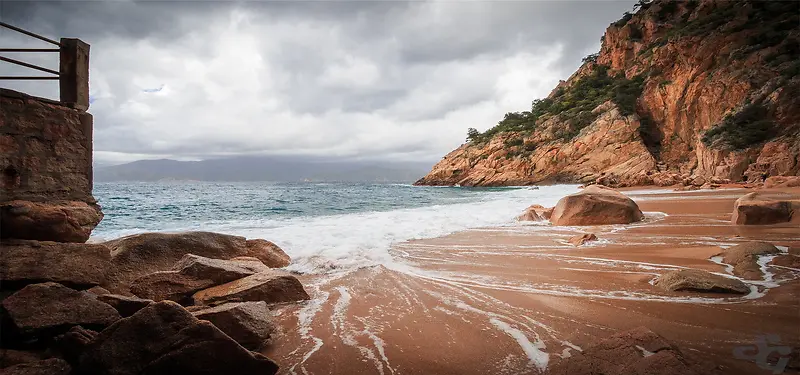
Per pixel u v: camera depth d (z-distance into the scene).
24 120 4.91
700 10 72.56
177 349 3.16
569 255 7.71
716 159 43.41
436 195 36.53
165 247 6.59
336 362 3.43
